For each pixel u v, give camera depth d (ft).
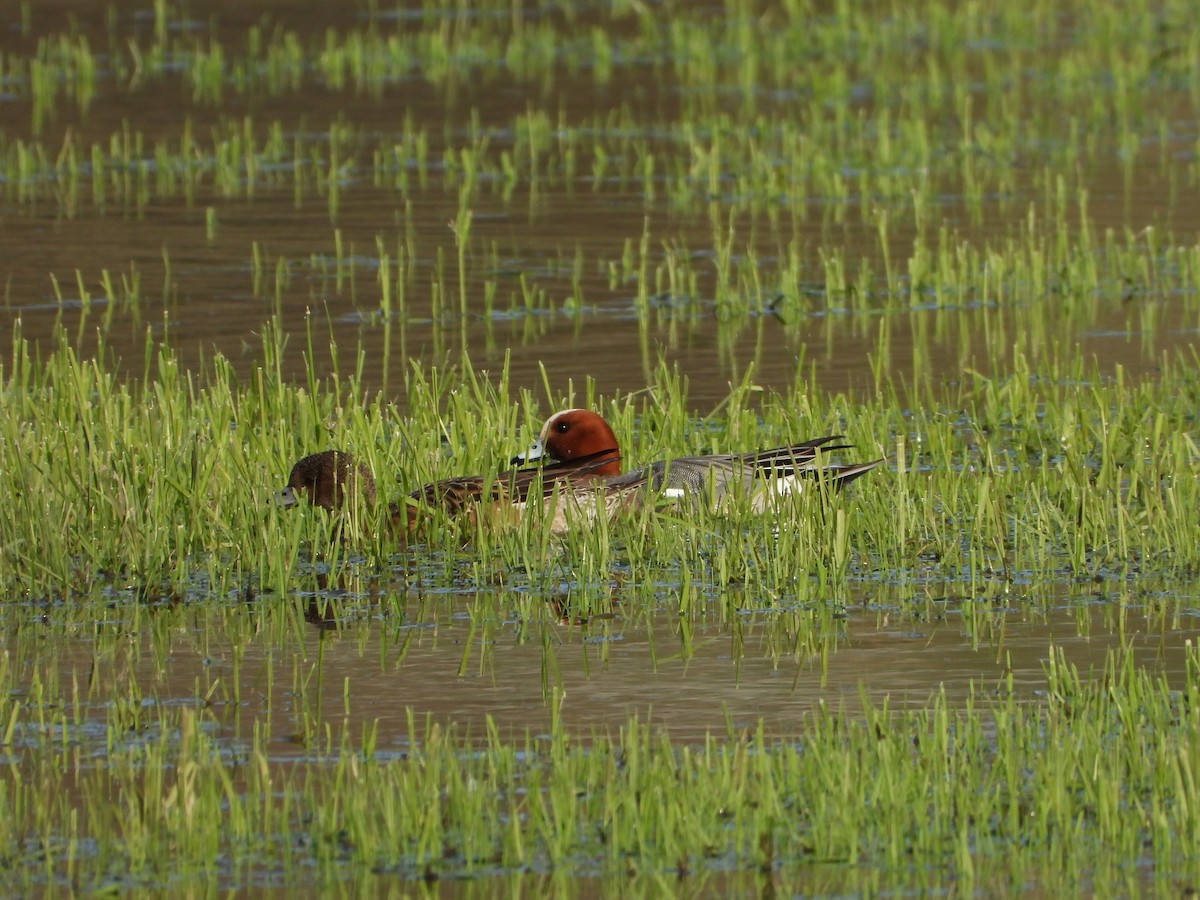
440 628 48.73
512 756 38.34
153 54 189.06
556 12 230.27
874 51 197.16
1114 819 34.71
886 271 104.63
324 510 56.29
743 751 36.52
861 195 125.90
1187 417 69.62
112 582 53.21
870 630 47.88
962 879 33.22
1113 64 177.47
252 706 42.55
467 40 205.36
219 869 34.30
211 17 220.23
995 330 91.20
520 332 90.84
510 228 117.29
